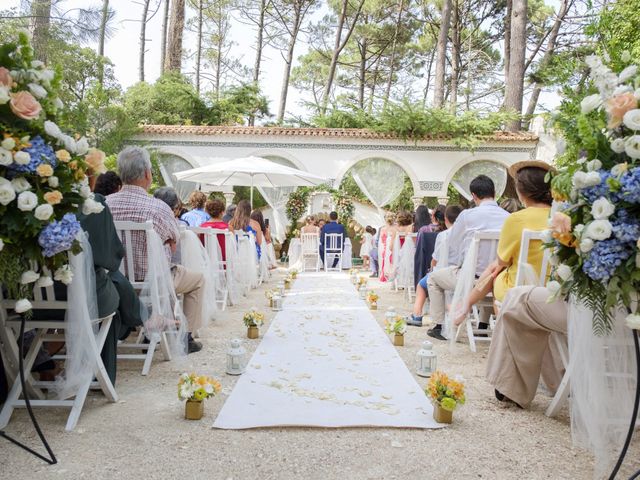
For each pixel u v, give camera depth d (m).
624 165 2.03
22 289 2.48
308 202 17.89
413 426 2.78
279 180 13.65
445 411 2.85
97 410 3.01
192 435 2.64
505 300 3.09
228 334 5.21
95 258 2.95
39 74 2.41
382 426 2.78
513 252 3.77
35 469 2.26
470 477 2.26
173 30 23.19
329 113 22.50
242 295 8.06
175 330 4.06
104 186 4.23
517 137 17.73
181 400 2.88
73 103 12.86
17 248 2.36
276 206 18.70
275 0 30.81
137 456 2.40
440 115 17.48
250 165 11.45
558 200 2.31
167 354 4.15
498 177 18.27
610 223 1.99
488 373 3.24
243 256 8.18
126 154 4.10
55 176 2.38
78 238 2.73
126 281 3.36
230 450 2.48
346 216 17.70
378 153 18.09
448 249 5.32
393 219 10.85
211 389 2.87
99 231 2.96
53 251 2.41
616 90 2.09
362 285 8.18
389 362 4.12
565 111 2.43
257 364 4.00
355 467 2.33
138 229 3.83
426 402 3.18
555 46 23.53
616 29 8.50
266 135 17.92
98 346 3.03
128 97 22.56
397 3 31.08
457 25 29.19
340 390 3.38
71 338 2.81
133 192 4.08
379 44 33.84
